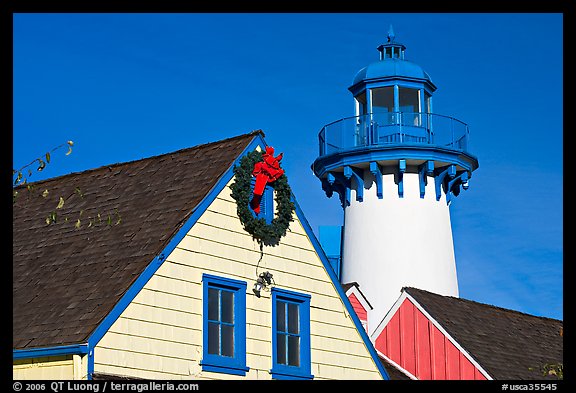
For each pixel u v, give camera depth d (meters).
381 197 50.00
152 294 26.48
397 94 50.53
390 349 40.28
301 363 30.36
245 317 28.86
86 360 24.75
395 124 49.88
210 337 27.88
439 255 49.91
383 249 49.62
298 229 31.11
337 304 31.83
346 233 51.25
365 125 50.19
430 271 49.50
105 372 25.06
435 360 39.16
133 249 27.31
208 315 27.92
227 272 28.59
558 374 28.70
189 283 27.48
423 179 49.88
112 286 26.20
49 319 25.89
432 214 50.03
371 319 49.22
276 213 30.39
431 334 39.50
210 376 27.58
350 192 51.09
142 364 25.92
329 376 31.00
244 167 29.48
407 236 49.56
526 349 41.31
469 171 50.84
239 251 29.05
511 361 39.38
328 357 31.11
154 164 31.20
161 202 28.94
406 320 40.25
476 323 41.22
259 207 29.92
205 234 28.17
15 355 25.17
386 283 49.34
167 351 26.58
